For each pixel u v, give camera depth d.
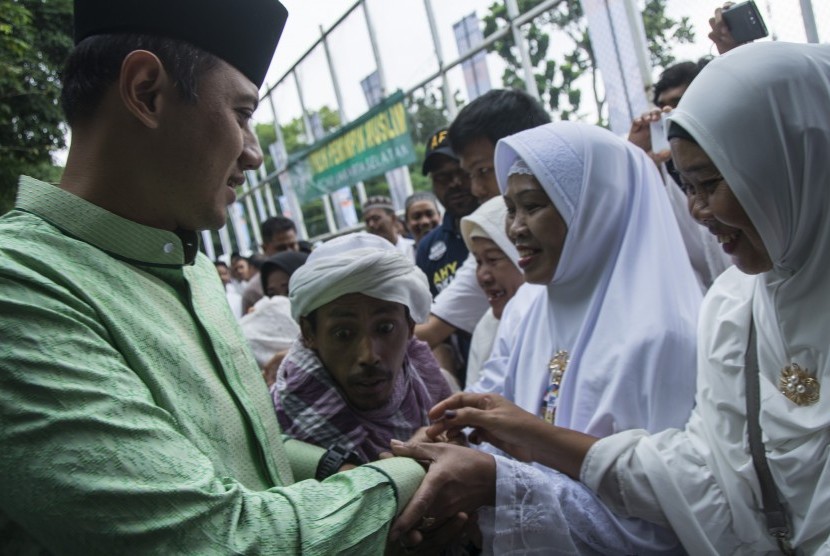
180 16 1.02
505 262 2.20
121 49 1.01
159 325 1.02
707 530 1.31
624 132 3.83
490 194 2.51
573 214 1.68
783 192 1.20
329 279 1.44
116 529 0.80
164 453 0.86
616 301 1.62
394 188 7.31
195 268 1.31
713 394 1.36
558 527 1.37
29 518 0.80
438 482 1.26
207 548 0.84
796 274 1.23
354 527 1.00
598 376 1.56
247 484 1.06
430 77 6.23
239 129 1.09
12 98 10.16
